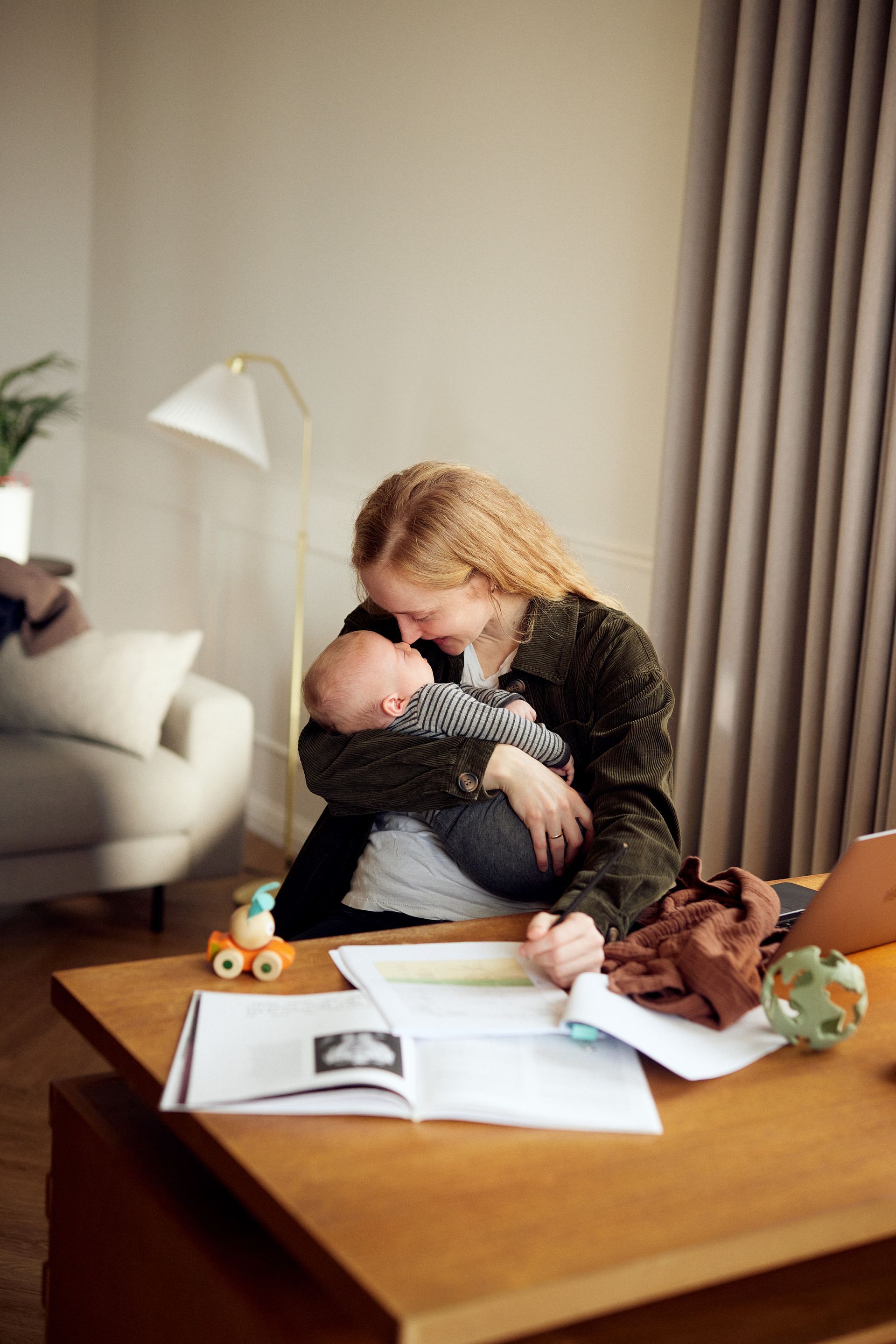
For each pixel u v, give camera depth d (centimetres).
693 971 129
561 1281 87
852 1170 105
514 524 173
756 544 264
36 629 339
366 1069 111
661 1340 105
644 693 169
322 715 178
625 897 146
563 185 322
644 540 306
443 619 172
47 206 535
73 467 557
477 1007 128
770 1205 99
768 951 142
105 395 541
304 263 420
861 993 124
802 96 249
